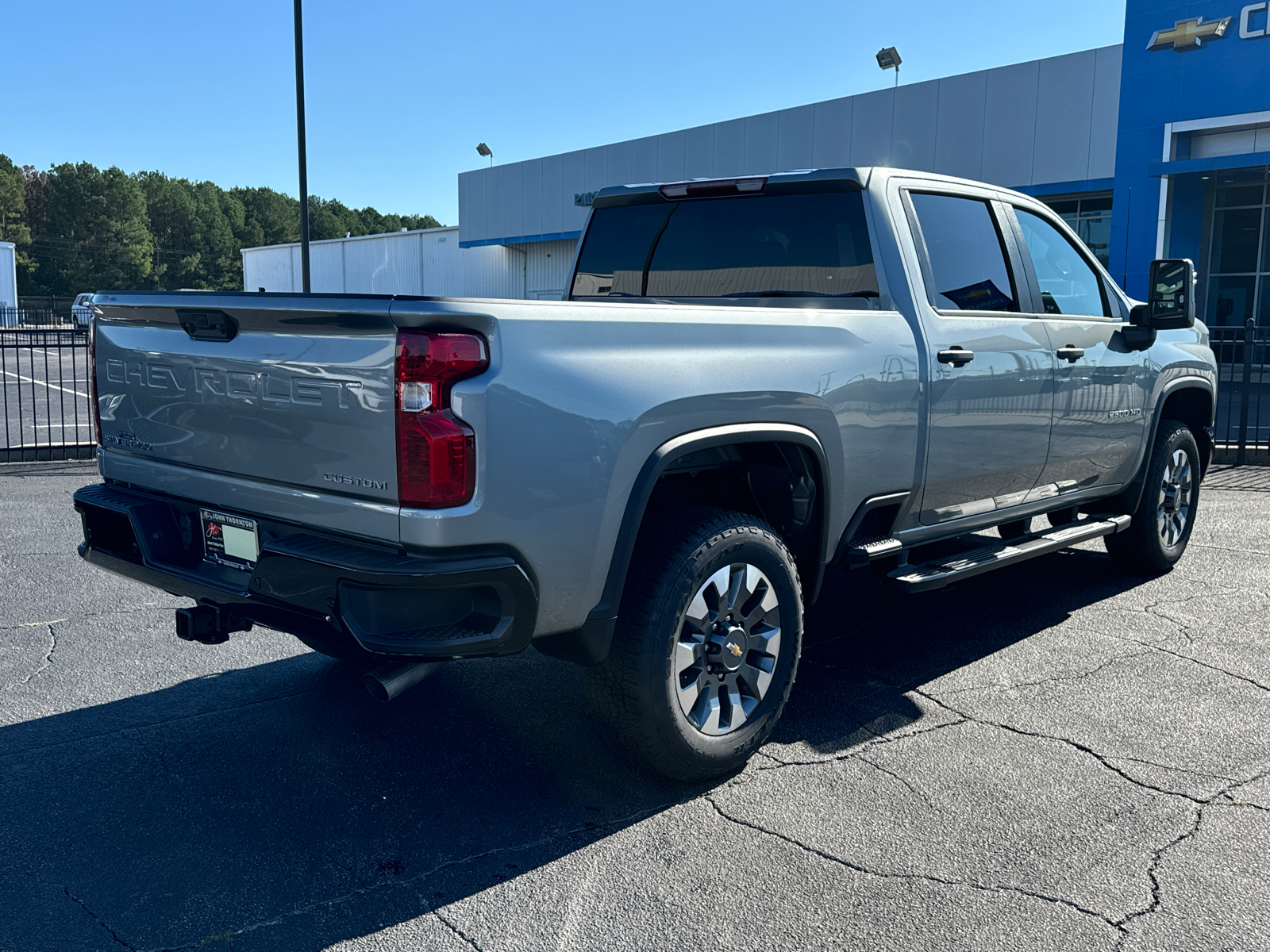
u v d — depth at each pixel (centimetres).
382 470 254
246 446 289
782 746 348
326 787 317
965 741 350
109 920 246
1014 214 450
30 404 1593
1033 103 2064
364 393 255
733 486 359
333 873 268
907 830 290
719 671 316
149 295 311
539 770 329
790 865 272
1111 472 506
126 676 411
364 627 255
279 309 268
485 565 255
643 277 446
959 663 429
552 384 262
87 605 507
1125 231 1908
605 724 307
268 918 247
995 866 270
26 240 11919
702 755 311
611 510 277
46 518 713
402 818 298
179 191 14700
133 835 286
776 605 329
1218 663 427
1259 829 290
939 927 244
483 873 268
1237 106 1730
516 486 256
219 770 328
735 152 2669
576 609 277
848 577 571
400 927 244
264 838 286
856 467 354
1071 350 451
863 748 345
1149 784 318
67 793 311
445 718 371
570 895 258
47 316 6144
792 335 330
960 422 395
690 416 294
